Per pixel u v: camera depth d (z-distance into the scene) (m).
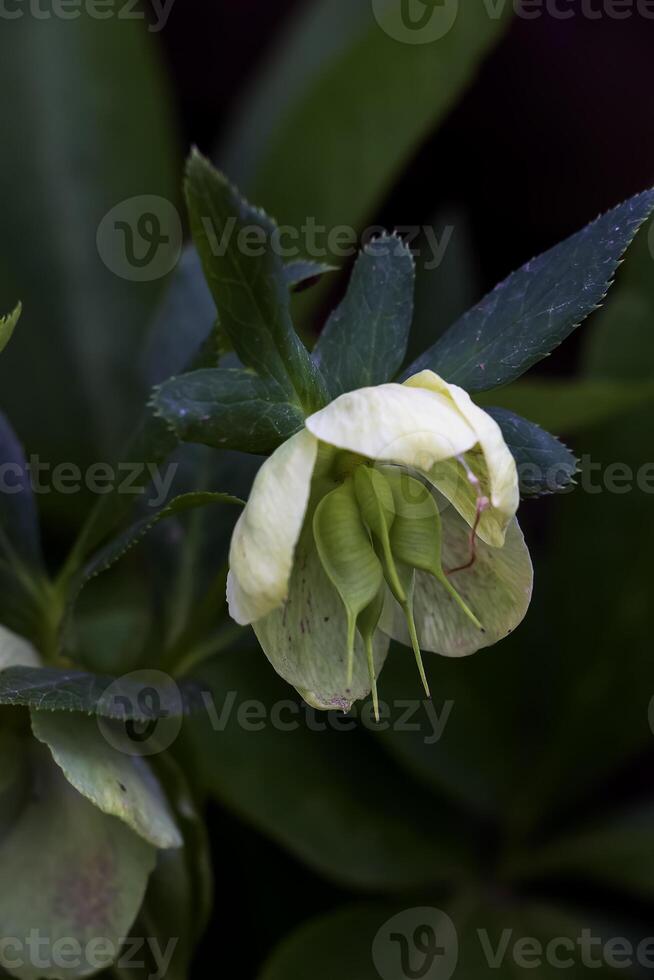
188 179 0.52
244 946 0.68
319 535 0.53
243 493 0.61
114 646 0.68
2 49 0.76
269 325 0.54
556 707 0.71
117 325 0.76
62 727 0.56
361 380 0.56
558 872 0.72
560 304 0.55
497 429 0.52
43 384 0.75
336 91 0.72
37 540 0.60
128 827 0.57
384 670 0.68
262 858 0.70
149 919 0.59
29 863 0.57
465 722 0.70
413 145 0.73
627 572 0.71
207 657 0.60
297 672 0.54
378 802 0.69
